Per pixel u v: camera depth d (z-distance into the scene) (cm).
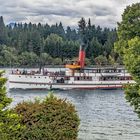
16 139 2934
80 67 14012
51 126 3098
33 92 12962
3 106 2886
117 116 7719
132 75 3812
